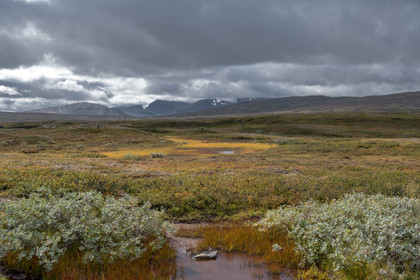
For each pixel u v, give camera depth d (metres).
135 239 7.47
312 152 47.72
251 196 15.26
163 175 21.44
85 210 8.31
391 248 6.89
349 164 31.97
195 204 13.95
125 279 6.34
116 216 8.33
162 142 73.75
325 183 18.59
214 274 6.85
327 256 7.30
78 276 6.31
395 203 10.27
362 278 6.41
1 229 6.84
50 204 8.48
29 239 6.88
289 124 144.88
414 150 46.00
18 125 162.62
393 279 6.29
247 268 7.22
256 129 125.69
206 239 8.90
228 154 46.12
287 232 9.43
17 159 27.84
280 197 15.44
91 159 33.06
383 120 138.38
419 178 21.00
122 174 20.81
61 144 66.19
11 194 13.88
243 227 10.23
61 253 6.66
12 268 6.57
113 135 87.81
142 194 14.92
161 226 8.90
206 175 21.41
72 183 15.54
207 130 120.75
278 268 7.12
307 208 10.23
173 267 6.99
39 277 6.39
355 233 7.41
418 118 140.50
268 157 40.44
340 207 9.66
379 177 21.11
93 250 6.93
